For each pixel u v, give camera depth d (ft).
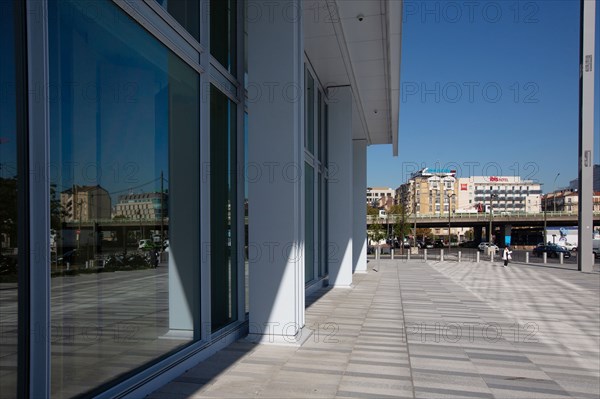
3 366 9.71
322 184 53.42
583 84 89.40
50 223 11.48
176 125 18.04
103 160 13.75
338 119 52.29
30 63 10.29
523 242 283.59
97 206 13.46
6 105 9.82
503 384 17.57
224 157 23.59
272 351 21.02
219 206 22.77
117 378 14.16
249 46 23.54
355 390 16.15
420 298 43.24
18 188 10.08
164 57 17.15
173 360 16.80
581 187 86.43
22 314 10.14
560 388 17.29
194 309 19.31
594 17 89.51
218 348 20.83
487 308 38.11
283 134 22.99
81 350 12.62
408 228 183.62
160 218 16.89
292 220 22.67
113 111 14.21
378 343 23.71
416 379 17.75
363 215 76.33
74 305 12.37
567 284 59.52
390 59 42.93
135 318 15.29
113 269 14.17
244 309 24.89
